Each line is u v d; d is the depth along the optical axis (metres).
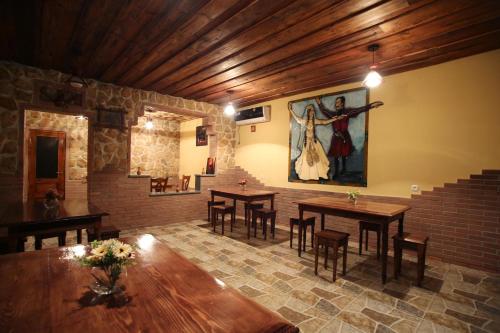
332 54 3.44
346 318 2.24
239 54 3.47
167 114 7.62
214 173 6.35
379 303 2.48
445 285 2.86
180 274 1.45
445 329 2.10
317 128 5.01
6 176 3.96
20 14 2.63
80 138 6.68
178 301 1.17
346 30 2.83
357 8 2.44
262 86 4.87
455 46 3.18
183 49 3.35
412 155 3.88
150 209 5.30
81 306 1.11
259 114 5.96
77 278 1.37
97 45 3.29
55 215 2.73
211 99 5.91
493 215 3.22
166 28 2.85
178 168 8.91
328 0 2.33
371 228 3.73
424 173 3.77
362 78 4.34
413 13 2.50
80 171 6.68
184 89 5.14
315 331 2.06
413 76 3.89
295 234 4.83
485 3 2.34
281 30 2.85
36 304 1.11
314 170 5.05
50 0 2.39
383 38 2.99
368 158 4.32
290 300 2.52
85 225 2.82
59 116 6.44
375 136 4.25
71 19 2.71
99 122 4.71
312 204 3.54
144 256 1.71
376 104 4.18
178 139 8.90
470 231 3.38
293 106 5.45
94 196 4.68
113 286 1.24
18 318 1.01
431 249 3.68
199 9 2.49
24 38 3.16
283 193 5.59
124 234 4.71
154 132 8.35
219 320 1.03
